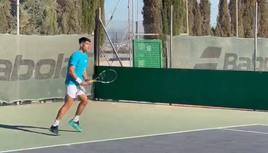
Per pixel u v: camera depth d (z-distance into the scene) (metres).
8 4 32.66
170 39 20.84
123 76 20.03
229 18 42.56
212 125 14.14
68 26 33.34
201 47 21.67
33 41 18.55
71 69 12.20
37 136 12.08
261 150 10.39
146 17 33.12
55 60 19.23
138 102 19.77
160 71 19.31
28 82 18.55
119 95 20.08
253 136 12.16
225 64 22.47
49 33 33.22
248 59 23.33
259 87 17.56
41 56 18.81
